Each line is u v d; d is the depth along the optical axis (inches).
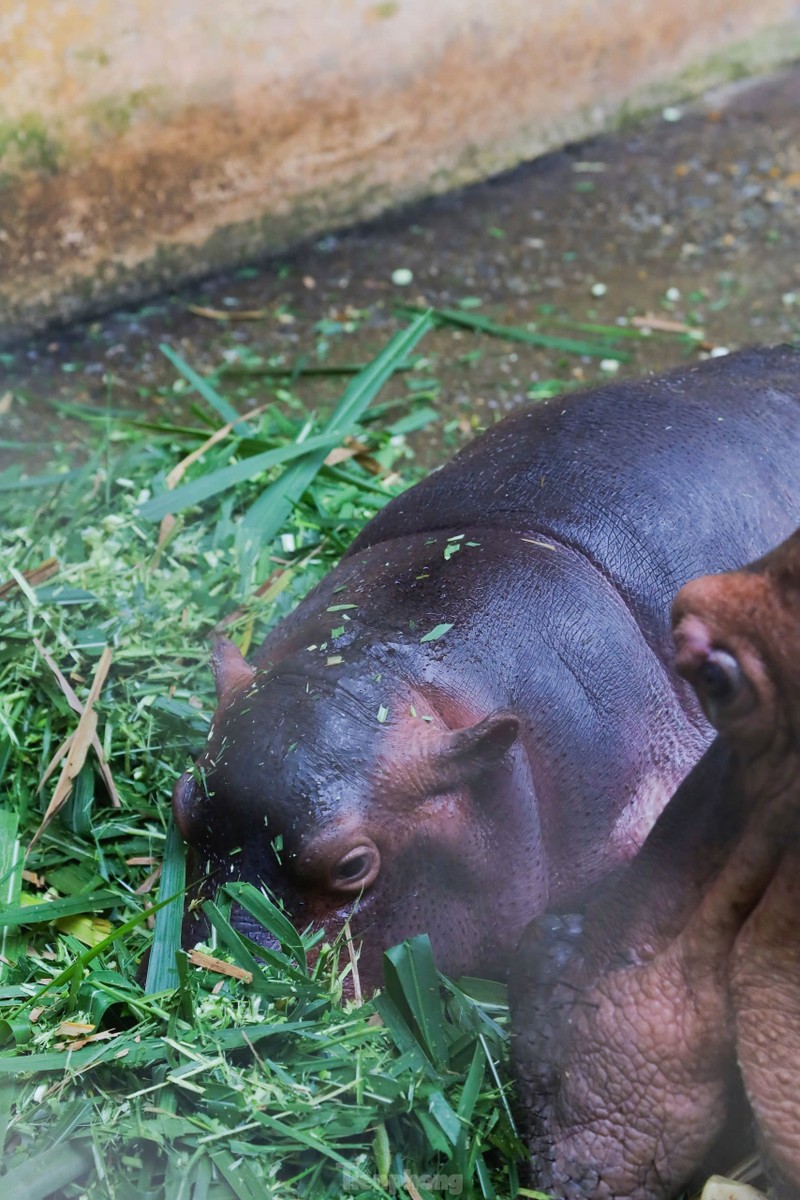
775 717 185.8
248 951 261.0
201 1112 243.4
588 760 291.0
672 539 310.8
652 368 553.9
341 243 657.0
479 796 273.9
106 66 571.8
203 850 272.8
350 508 424.2
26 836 325.1
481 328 581.3
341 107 642.2
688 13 752.3
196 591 365.1
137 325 594.9
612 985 214.7
